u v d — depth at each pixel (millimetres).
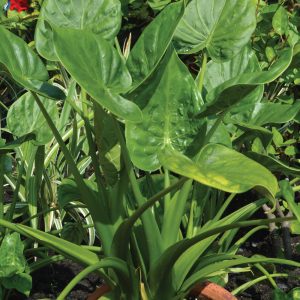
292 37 2764
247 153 2002
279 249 2697
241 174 1620
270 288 2525
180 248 1891
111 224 2014
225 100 1827
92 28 2186
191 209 2162
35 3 3719
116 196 1997
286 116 2174
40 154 2439
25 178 2918
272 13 2832
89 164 3117
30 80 1981
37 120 2479
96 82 1796
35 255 2613
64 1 2186
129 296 2043
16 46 2016
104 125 1934
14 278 2186
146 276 2041
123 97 1903
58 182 2863
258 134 2207
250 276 2543
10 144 2219
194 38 2252
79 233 2523
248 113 2266
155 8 3207
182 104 2004
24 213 2785
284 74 2758
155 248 1982
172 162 1645
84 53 1822
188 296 2213
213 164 1703
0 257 2184
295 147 2791
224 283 2342
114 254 1979
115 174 1999
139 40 2000
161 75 1977
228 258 2066
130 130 1952
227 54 2189
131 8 3691
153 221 1979
